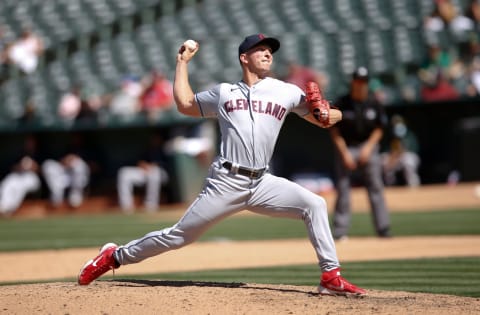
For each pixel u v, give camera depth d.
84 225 55.44
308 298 18.84
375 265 29.31
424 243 37.16
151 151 67.44
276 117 19.25
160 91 69.69
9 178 68.81
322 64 75.56
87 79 79.69
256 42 19.08
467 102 67.69
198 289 19.91
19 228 55.47
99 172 71.06
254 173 19.14
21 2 92.06
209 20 85.12
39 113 76.44
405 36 76.00
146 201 67.75
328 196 65.06
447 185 65.50
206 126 67.94
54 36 86.31
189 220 19.56
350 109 38.19
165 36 83.56
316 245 19.36
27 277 28.44
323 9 83.69
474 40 74.50
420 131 69.12
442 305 18.22
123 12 87.38
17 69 82.25
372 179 39.69
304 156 69.62
